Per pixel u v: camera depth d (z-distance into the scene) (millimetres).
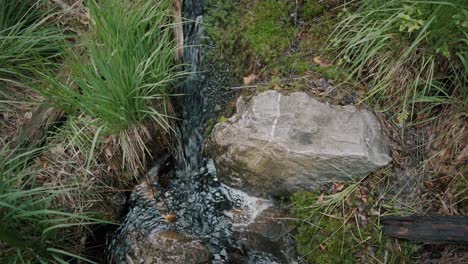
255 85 3465
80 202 3406
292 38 3576
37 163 3441
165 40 3537
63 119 3590
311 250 3090
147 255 3311
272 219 3299
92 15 3479
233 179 3422
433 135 3205
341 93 3314
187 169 3740
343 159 3064
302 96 3275
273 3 3686
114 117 3367
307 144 3107
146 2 3566
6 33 3713
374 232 2980
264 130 3180
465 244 2924
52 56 3600
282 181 3219
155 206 3611
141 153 3625
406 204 3033
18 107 3637
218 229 3439
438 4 3025
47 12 3805
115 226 3547
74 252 3324
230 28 3705
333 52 3463
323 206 3100
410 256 2967
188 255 3289
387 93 3293
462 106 3146
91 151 3168
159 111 3625
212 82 3689
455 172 3047
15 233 2959
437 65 3217
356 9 3512
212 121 3590
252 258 3295
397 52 3244
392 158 3146
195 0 3830
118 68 3279
